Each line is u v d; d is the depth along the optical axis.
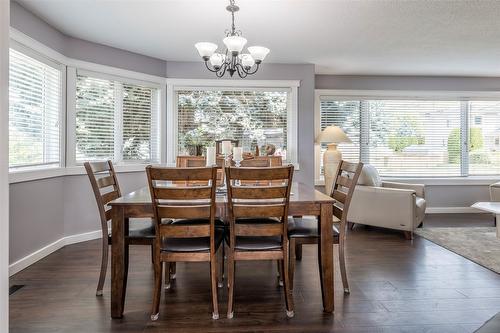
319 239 2.22
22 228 2.89
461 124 5.48
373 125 5.42
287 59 4.43
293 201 2.12
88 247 3.49
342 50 4.03
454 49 3.98
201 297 2.32
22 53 2.89
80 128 3.73
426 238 3.87
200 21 3.15
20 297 2.30
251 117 4.68
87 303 2.21
